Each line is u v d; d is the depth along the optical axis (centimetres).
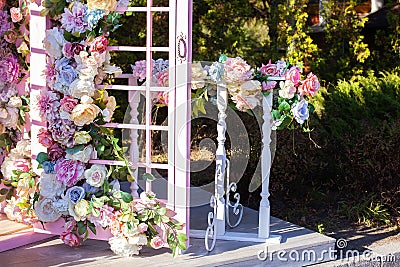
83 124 395
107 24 398
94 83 402
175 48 382
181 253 400
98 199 398
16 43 448
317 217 589
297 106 416
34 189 428
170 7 381
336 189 651
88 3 390
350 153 621
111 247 392
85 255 398
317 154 638
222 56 423
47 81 407
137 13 805
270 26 887
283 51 931
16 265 376
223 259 390
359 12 1082
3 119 451
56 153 408
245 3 866
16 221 464
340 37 899
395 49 885
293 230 467
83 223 404
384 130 630
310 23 1085
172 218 394
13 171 434
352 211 588
